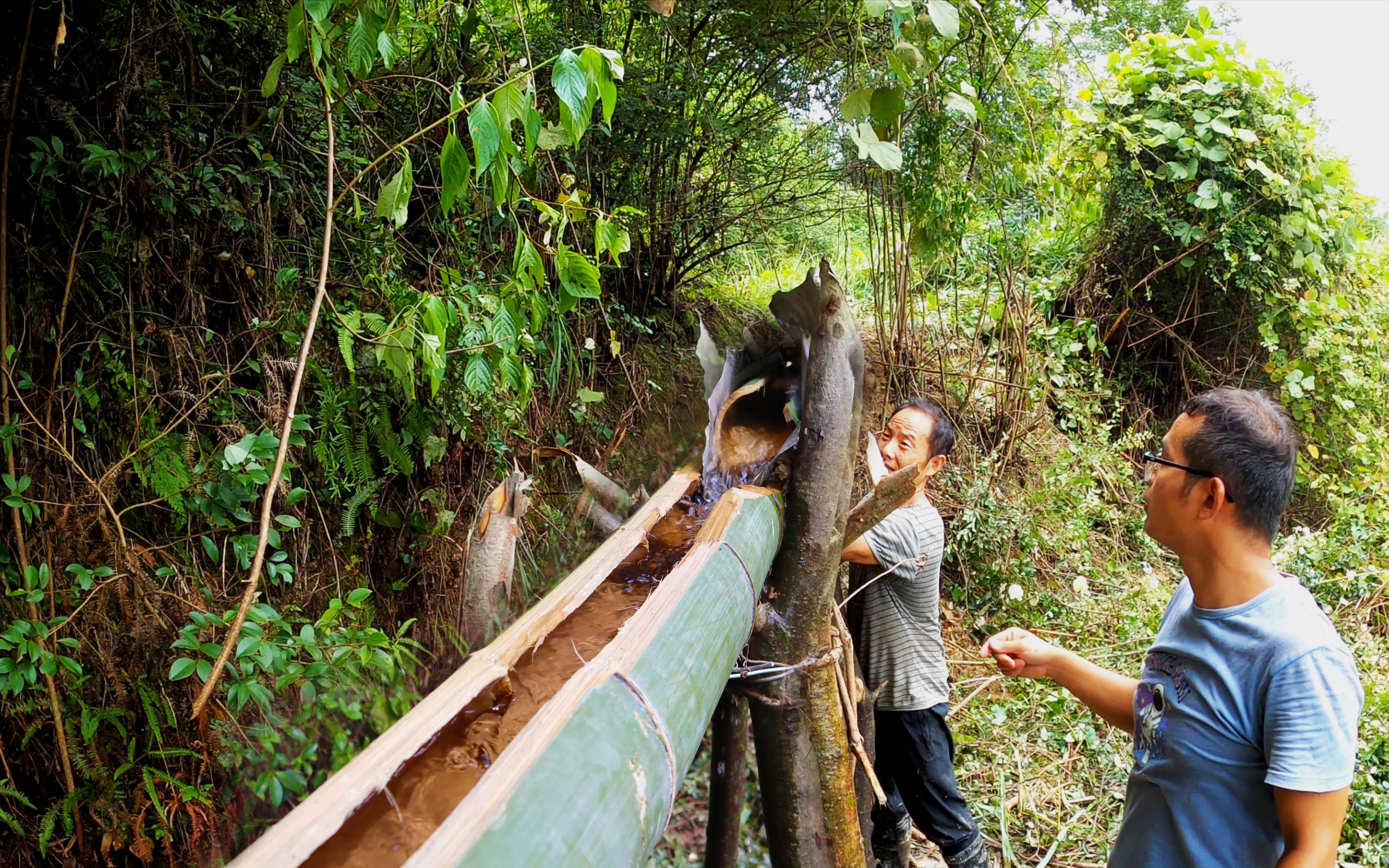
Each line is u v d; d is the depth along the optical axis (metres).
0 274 2.00
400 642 2.39
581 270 1.98
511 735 0.94
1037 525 4.66
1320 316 5.58
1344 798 1.21
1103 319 6.23
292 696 2.22
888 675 2.33
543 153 3.27
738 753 1.90
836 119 4.23
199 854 2.06
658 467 2.77
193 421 2.40
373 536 2.89
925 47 2.60
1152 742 1.44
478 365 2.12
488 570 1.65
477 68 3.18
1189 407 1.41
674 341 4.65
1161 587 4.49
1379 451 5.28
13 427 1.99
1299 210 5.63
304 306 2.68
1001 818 2.79
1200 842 1.34
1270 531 1.34
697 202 4.66
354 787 0.73
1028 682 3.65
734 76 4.30
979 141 4.14
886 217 4.93
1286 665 1.25
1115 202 6.06
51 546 2.10
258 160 2.61
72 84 2.19
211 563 2.39
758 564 1.51
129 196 2.26
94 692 2.07
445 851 0.64
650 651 1.03
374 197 3.00
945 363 5.31
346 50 2.29
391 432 2.78
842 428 1.73
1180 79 5.75
